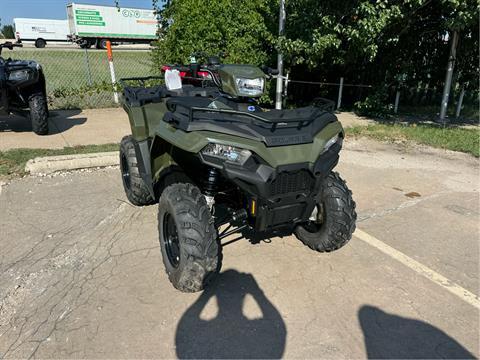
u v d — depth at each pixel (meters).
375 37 8.39
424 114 10.73
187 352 2.41
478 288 3.10
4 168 5.36
